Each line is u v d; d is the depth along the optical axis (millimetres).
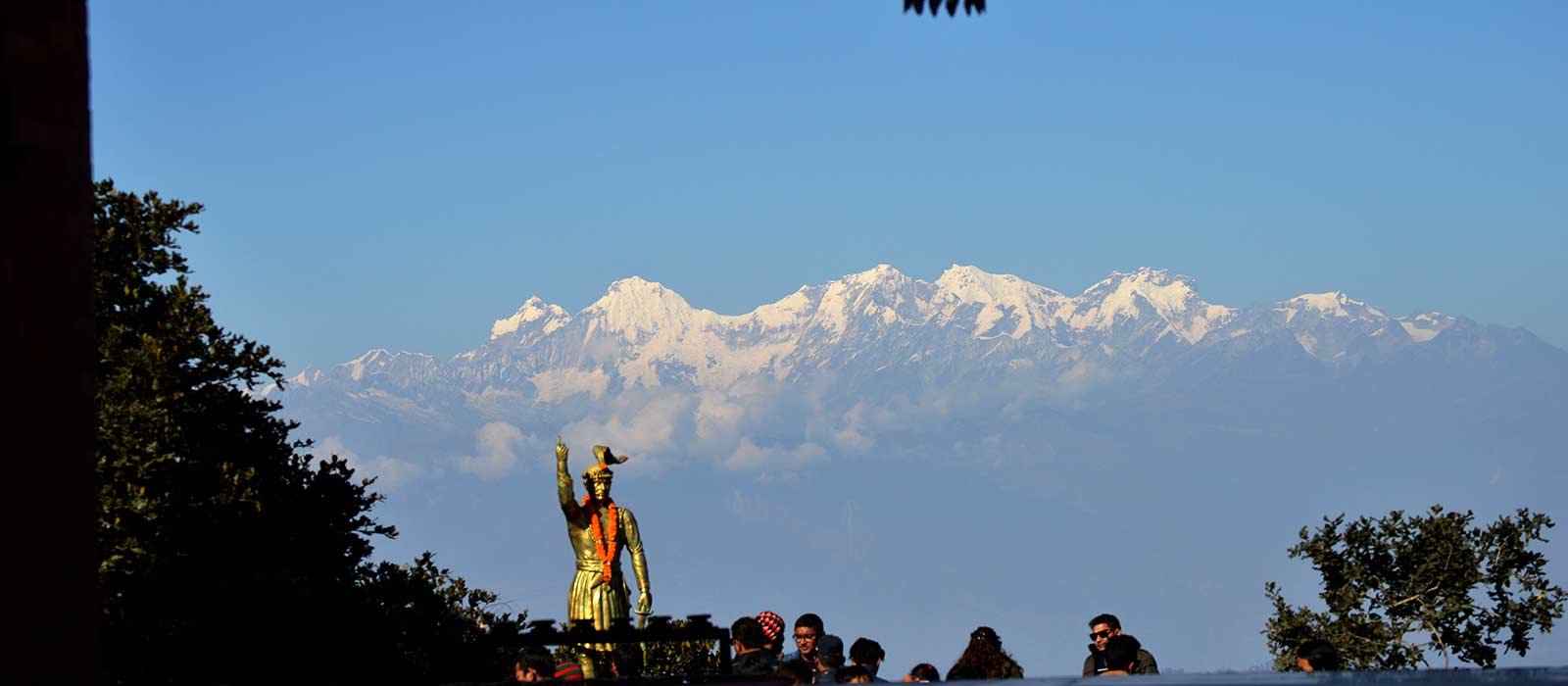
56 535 14914
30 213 14945
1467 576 50969
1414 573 51469
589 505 35250
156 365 45438
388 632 49375
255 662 46562
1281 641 53000
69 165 15344
